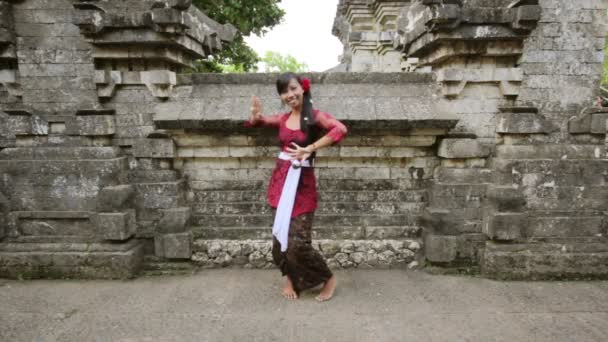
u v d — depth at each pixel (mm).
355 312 2955
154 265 3717
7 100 3629
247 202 3844
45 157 3521
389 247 3760
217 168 3824
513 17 3227
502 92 3520
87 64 3486
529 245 3525
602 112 3438
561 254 3477
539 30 3389
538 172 3484
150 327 2752
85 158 3525
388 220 3846
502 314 2916
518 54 3455
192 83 3746
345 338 2609
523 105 3520
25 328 2734
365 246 3760
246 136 3594
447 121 3361
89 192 3520
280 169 3020
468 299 3154
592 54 3430
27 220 3590
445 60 3637
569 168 3480
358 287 3379
